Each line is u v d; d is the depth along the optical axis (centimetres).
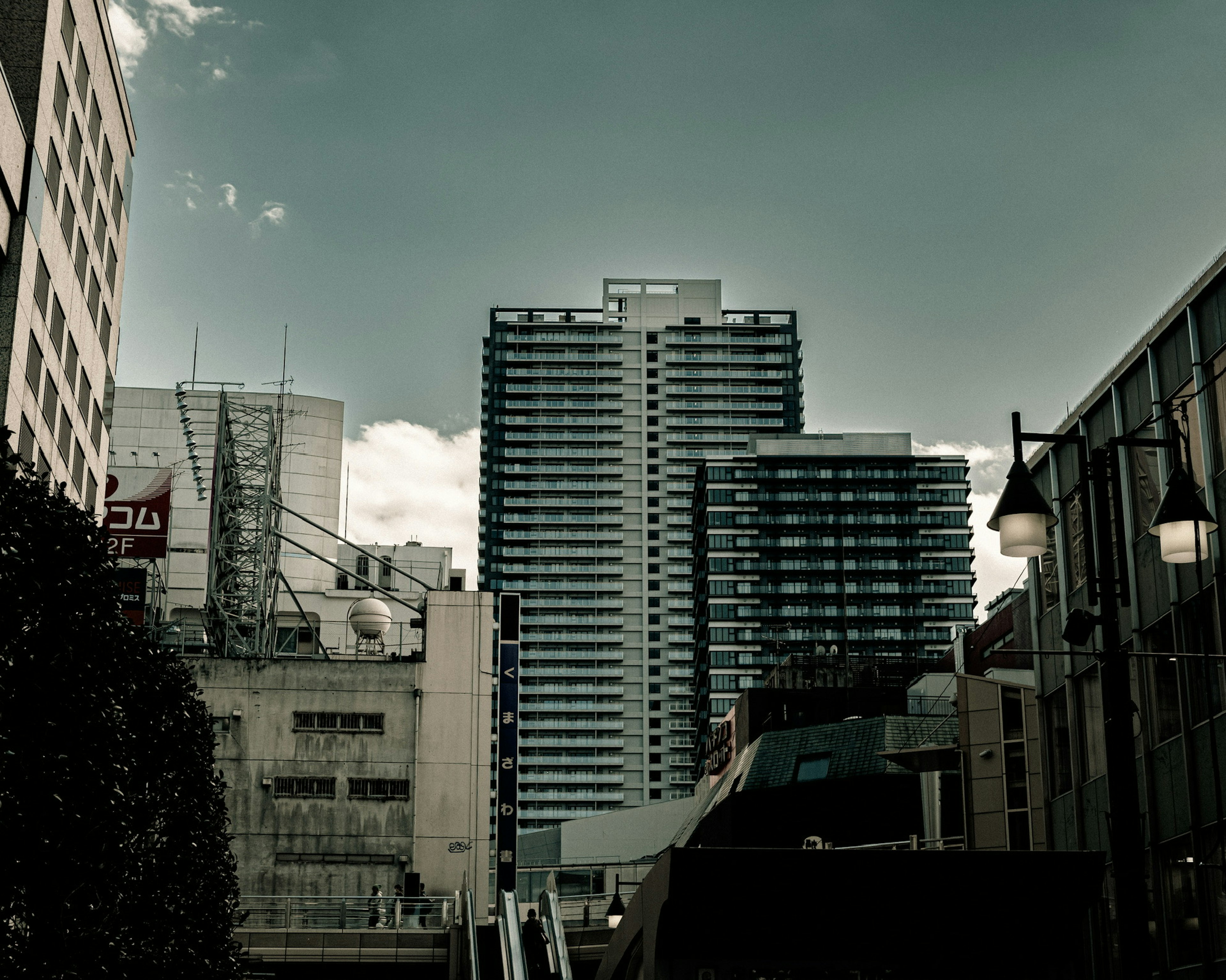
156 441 12950
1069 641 1858
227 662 7688
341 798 7512
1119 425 3706
